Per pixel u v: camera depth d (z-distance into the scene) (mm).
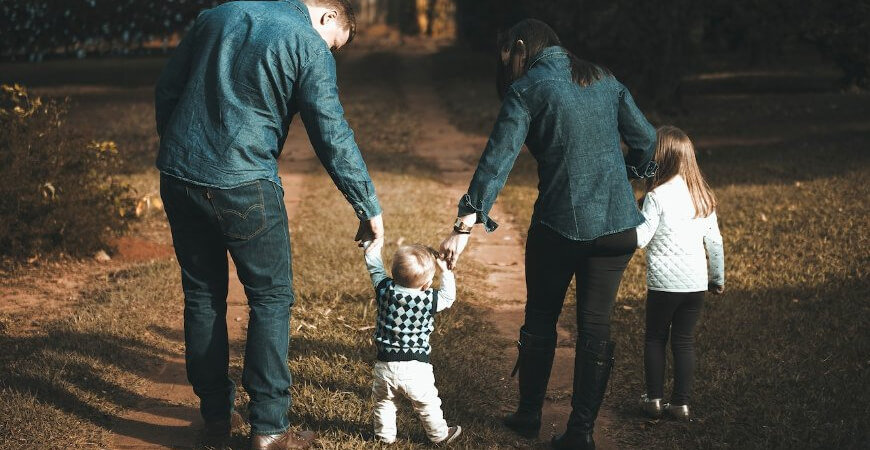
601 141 3535
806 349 4867
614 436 4023
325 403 4102
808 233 7414
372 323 5387
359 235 3592
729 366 4684
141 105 19484
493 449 3781
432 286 6270
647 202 4062
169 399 4254
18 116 6750
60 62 30453
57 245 6805
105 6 23594
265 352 3486
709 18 20281
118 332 5047
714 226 4133
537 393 3875
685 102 19344
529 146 3645
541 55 3645
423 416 3654
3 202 6531
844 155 11289
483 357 4930
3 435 3629
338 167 3336
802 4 16719
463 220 3541
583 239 3506
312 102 3283
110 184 7594
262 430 3521
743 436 3881
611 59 17312
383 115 18453
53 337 4879
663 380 4203
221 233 3391
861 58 18000
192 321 3607
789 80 23375
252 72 3281
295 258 6922
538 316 3789
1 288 6039
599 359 3633
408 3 44750
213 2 25625
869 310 5516
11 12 22016
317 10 3594
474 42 33844
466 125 17125
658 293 4086
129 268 6598
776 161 11289
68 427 3779
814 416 3988
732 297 5859
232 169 3289
